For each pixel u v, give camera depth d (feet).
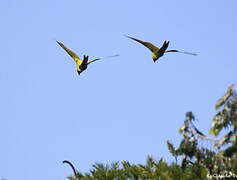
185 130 64.23
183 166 66.33
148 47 54.54
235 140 62.13
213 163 63.41
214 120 62.80
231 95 62.69
